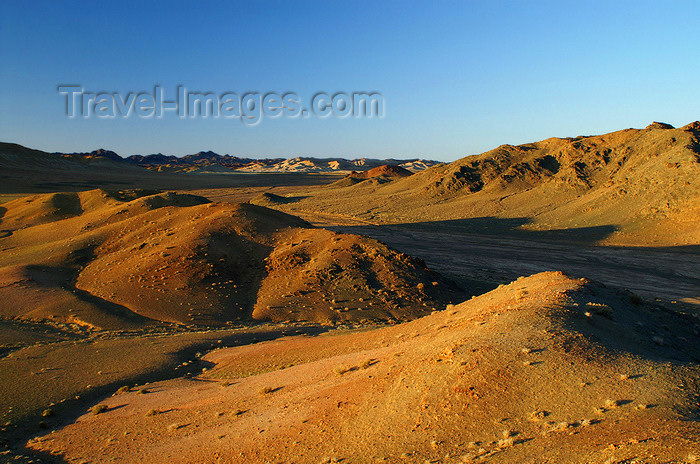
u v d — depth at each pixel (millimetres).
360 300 36312
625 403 9539
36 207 80125
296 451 11477
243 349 25109
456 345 13094
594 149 125188
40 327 31125
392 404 11984
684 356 13391
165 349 25562
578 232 83938
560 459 8039
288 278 39969
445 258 66812
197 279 39031
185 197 68125
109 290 38125
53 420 17375
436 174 163375
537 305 14898
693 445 7254
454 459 9117
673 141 101750
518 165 138250
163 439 14164
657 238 71938
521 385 10812
